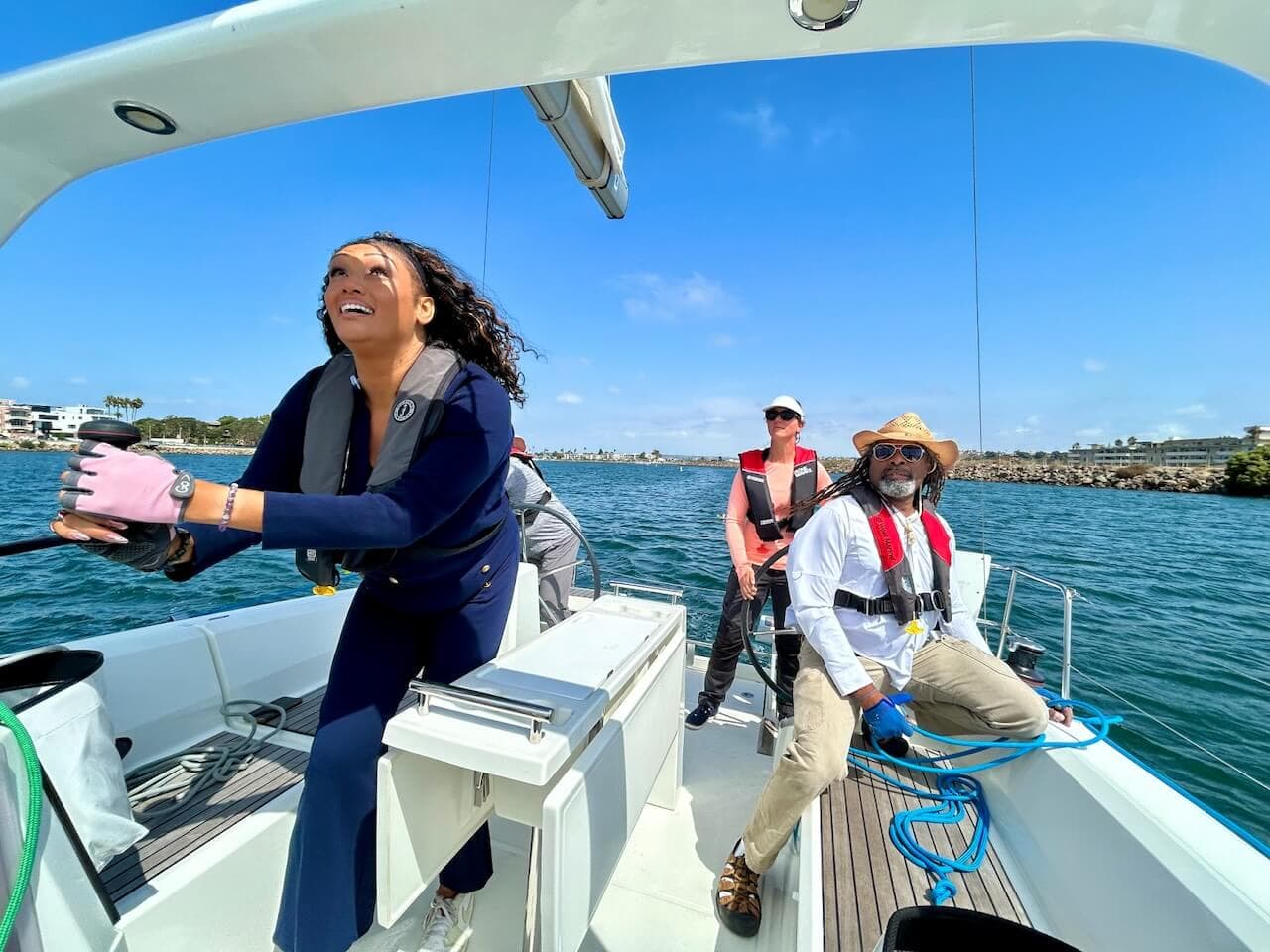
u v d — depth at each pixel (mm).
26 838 786
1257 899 1084
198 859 1345
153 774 1718
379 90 766
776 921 1643
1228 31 575
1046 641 5711
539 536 2973
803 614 1790
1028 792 1696
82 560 8305
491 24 631
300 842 1229
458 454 1134
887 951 923
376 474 1152
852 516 1853
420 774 1190
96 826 1115
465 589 1408
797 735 1658
